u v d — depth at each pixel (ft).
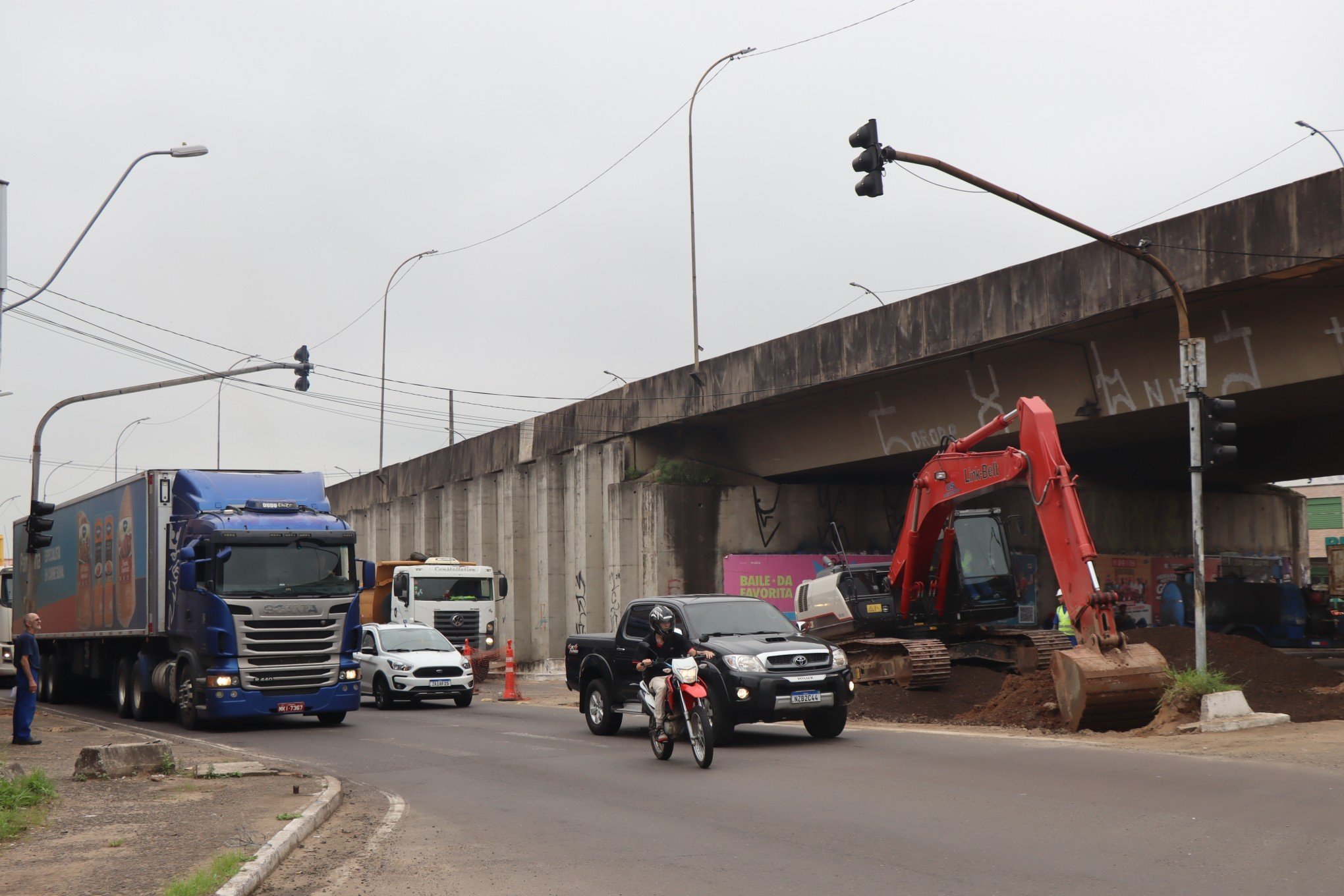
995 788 37.19
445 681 89.20
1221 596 133.59
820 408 121.19
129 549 79.00
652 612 50.96
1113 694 53.21
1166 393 88.17
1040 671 69.97
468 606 126.21
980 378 102.99
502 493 163.73
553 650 147.02
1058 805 33.63
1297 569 173.17
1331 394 85.51
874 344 101.35
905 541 75.00
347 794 42.04
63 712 92.07
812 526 133.90
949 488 69.92
